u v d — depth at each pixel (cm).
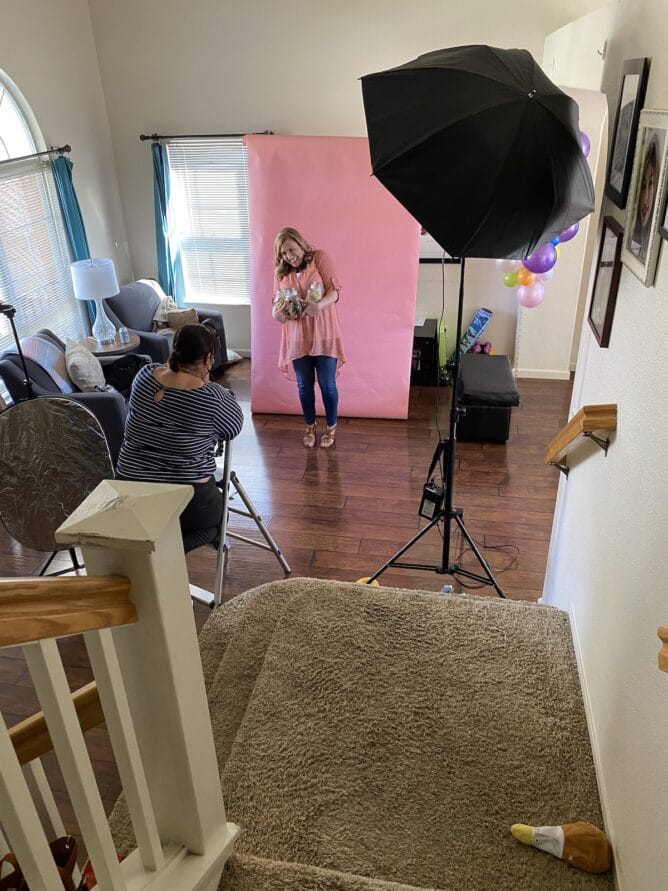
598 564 219
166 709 126
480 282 599
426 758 199
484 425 506
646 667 162
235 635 262
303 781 192
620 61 231
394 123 219
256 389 557
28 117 514
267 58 556
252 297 535
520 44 523
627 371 202
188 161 607
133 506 107
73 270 509
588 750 202
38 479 288
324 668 228
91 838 113
